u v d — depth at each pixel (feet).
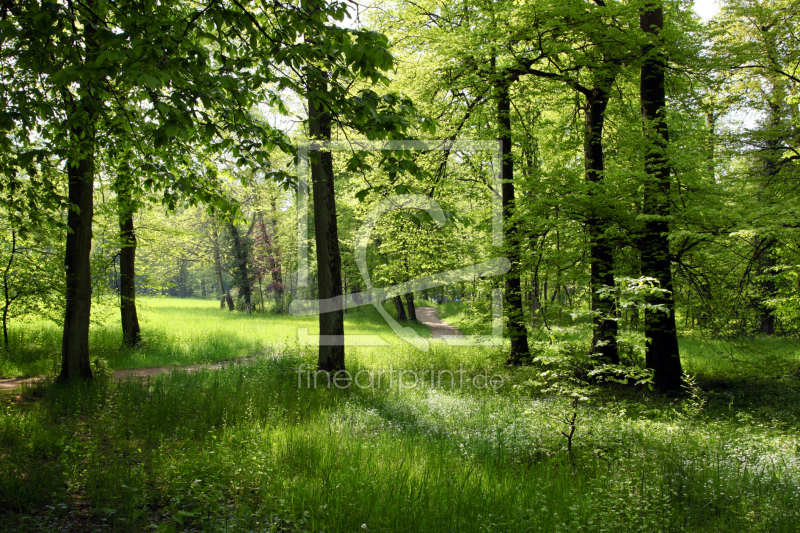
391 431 22.65
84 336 31.45
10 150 18.13
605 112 43.06
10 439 18.42
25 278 39.78
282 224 103.45
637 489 15.83
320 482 15.48
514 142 41.50
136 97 20.72
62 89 17.21
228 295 128.16
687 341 60.80
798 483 16.98
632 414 27.02
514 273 37.52
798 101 39.47
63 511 12.75
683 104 40.86
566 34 35.73
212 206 22.88
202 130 18.71
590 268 36.04
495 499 14.80
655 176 33.45
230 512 13.04
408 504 13.84
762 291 40.75
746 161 51.75
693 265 36.73
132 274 50.78
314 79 15.10
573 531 12.71
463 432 22.81
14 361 37.81
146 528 12.16
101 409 23.58
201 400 26.68
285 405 26.32
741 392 33.71
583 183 32.45
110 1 15.03
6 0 14.37
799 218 26.89
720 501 15.84
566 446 20.40
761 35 40.29
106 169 29.94
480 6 37.17
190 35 16.21
